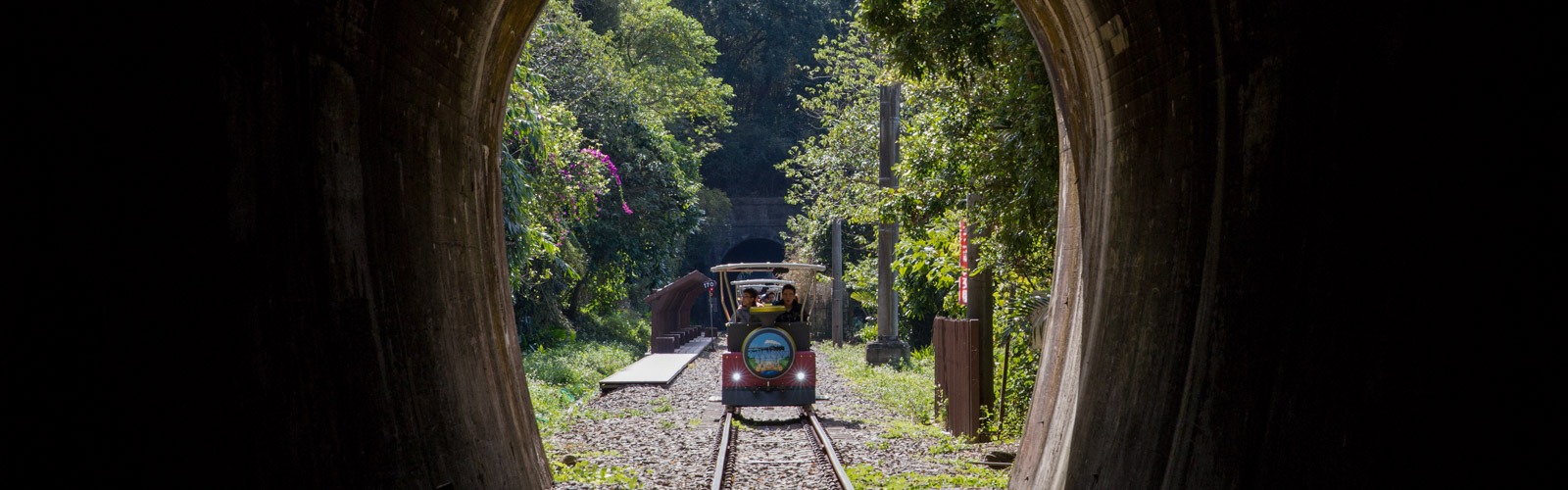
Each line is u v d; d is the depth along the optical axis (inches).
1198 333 205.9
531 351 1087.6
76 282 141.9
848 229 1737.2
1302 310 165.8
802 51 3004.4
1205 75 203.8
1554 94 112.7
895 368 1043.3
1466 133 127.6
